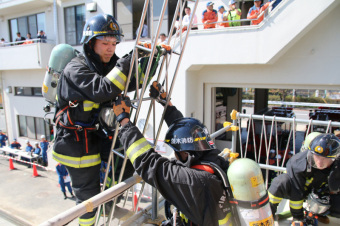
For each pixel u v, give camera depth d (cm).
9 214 772
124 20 928
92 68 174
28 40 1207
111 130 190
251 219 134
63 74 174
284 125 888
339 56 616
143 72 188
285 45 615
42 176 1083
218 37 693
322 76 642
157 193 219
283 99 2289
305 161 231
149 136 792
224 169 160
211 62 711
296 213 250
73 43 1138
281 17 610
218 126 989
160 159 147
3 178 1075
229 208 145
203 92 814
